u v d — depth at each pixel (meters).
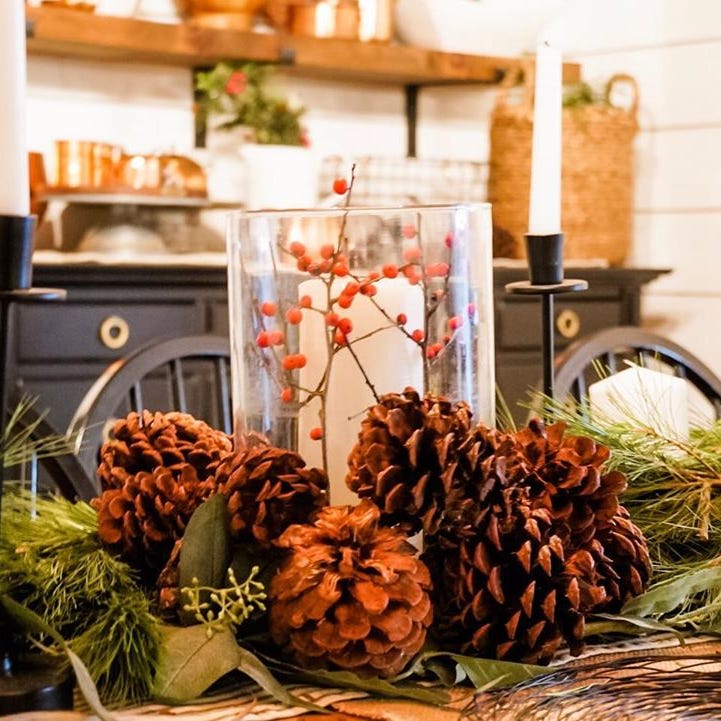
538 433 0.82
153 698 0.71
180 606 0.74
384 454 0.73
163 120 3.15
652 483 0.92
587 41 3.63
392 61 3.22
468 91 3.65
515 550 0.74
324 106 3.41
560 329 3.19
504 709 0.67
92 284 2.57
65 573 0.77
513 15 3.36
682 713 0.64
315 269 0.82
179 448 0.87
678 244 3.51
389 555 0.71
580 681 0.70
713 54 3.42
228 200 3.15
